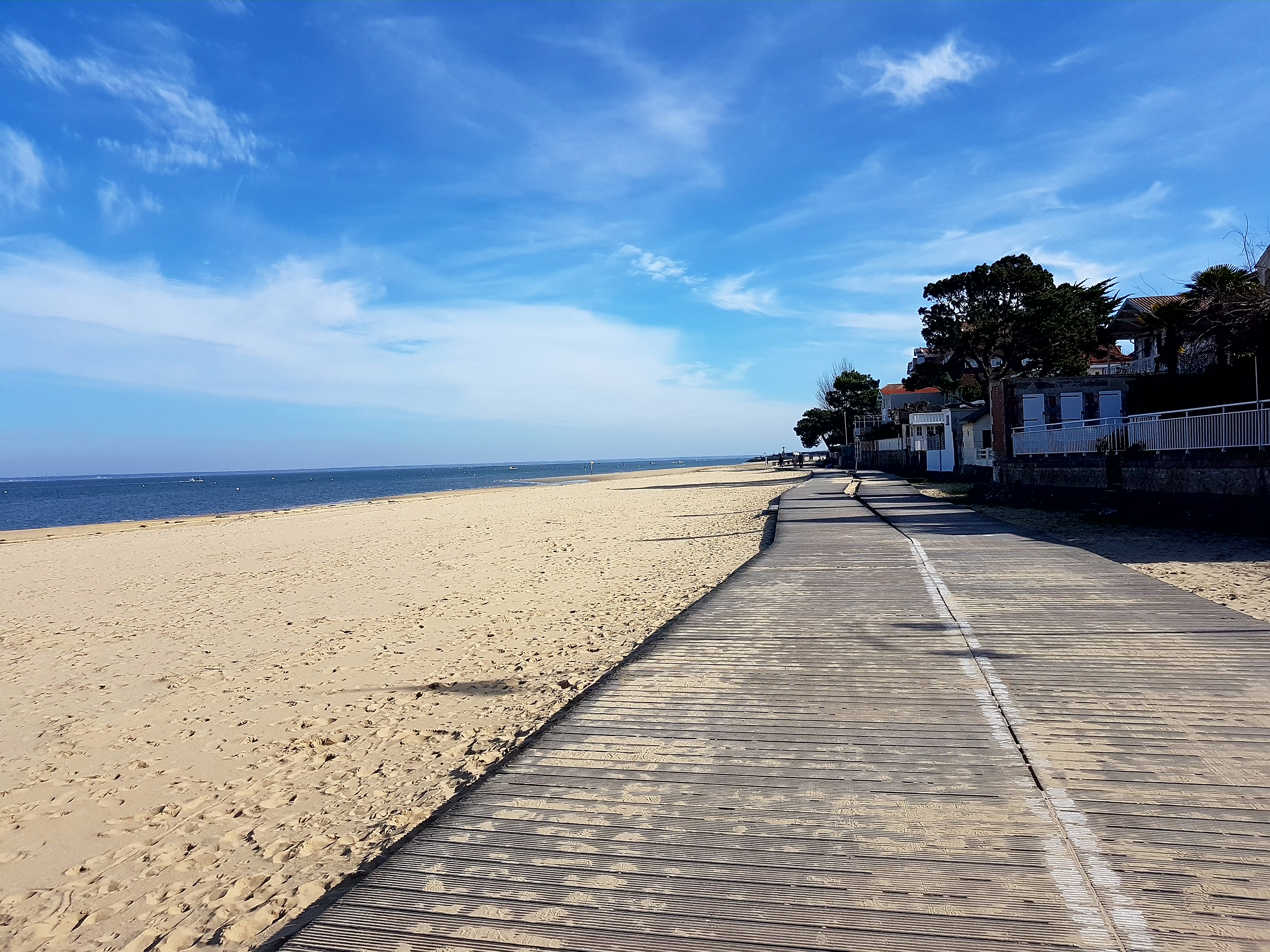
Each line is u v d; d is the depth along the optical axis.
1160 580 8.91
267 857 3.98
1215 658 5.35
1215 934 2.36
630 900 2.72
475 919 2.66
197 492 93.44
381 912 2.74
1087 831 3.04
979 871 2.78
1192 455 13.48
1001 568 9.50
